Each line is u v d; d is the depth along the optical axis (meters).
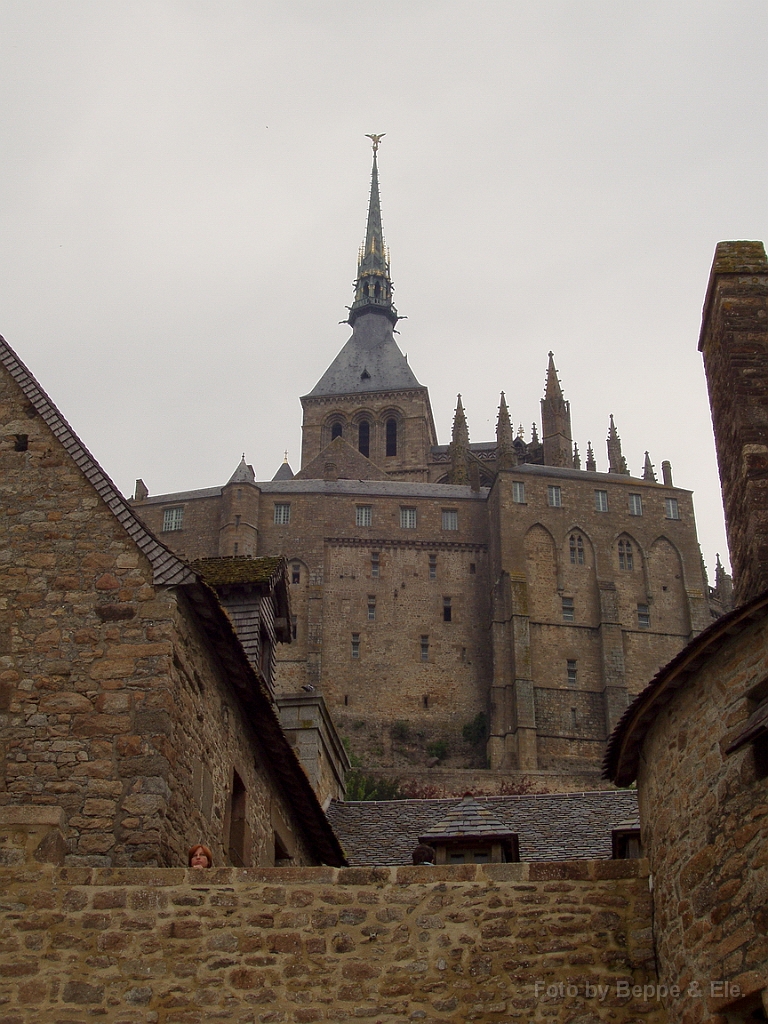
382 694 111.81
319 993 12.23
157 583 14.91
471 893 12.77
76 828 13.56
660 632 114.50
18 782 13.87
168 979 12.24
